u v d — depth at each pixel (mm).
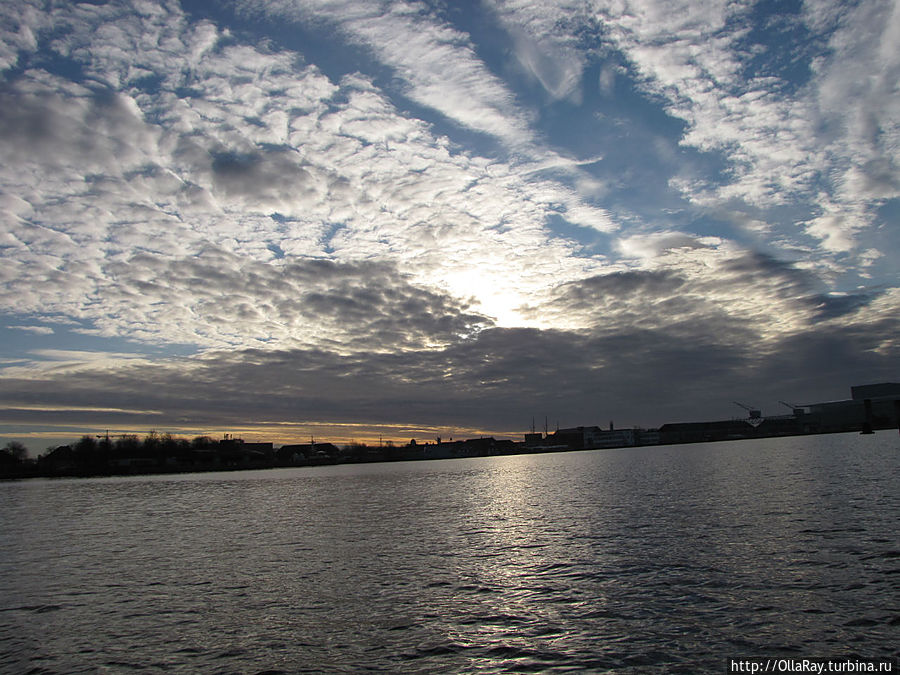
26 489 160750
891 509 48125
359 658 22062
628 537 43594
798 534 40125
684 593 28141
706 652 21344
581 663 20875
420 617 26594
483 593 30234
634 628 23969
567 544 42688
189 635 25203
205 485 156625
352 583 33312
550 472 150375
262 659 22266
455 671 20609
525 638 23469
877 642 21547
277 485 145000
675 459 175875
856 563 31672
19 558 46000
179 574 37562
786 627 23250
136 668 21922
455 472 189625
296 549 45406
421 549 43656
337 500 91312
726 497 64188
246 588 32969
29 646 24625
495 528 53031
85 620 28016
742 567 32156
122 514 80250
